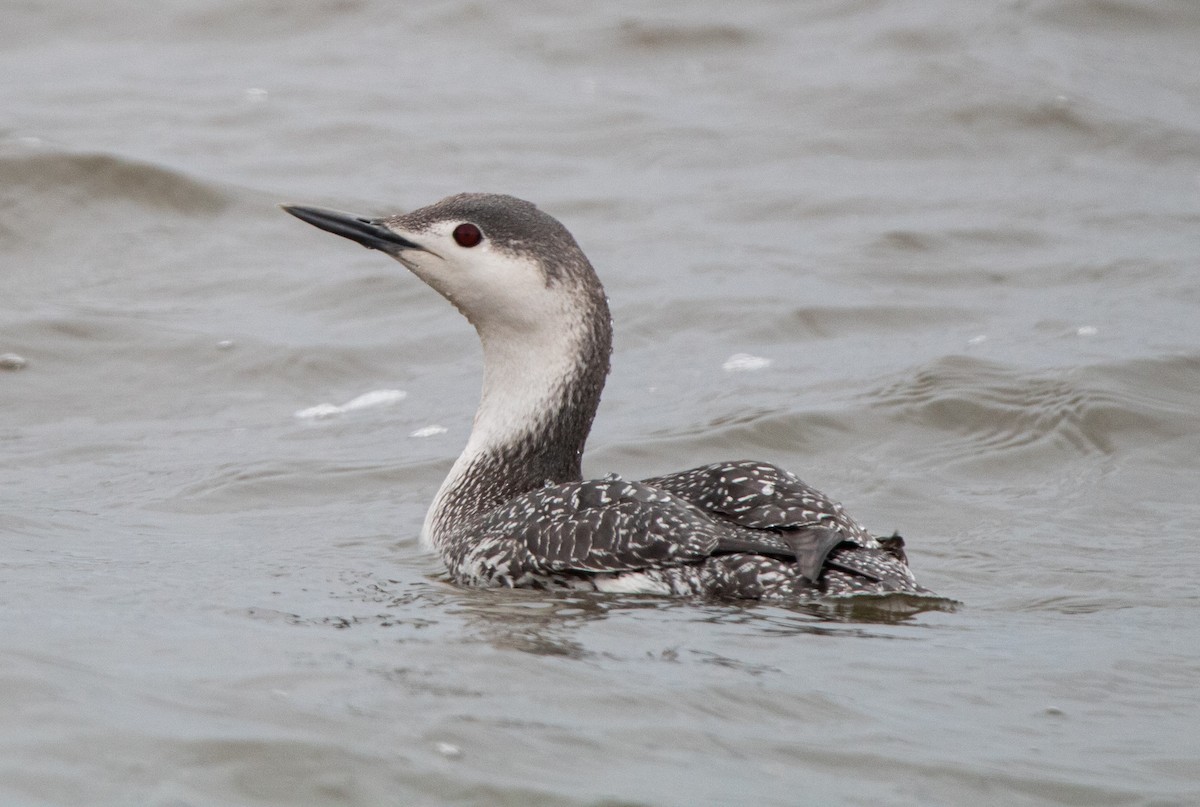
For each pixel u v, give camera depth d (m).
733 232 19.38
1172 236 19.25
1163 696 7.62
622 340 16.17
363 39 26.81
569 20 27.41
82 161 19.33
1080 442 13.24
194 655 7.45
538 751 6.54
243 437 13.68
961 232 19.30
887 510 11.88
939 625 8.66
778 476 9.33
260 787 6.07
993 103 23.56
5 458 12.96
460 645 7.86
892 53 25.62
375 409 14.50
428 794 6.12
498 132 22.78
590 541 9.07
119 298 16.98
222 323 16.36
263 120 22.80
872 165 21.94
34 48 26.25
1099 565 10.53
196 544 10.62
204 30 27.11
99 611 8.35
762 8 27.88
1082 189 21.08
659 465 12.89
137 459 13.01
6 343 15.52
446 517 10.56
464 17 27.53
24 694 6.66
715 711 7.11
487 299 10.49
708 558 8.86
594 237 19.19
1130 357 14.75
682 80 25.11
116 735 6.35
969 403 13.84
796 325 16.30
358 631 8.14
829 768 6.60
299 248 18.58
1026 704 7.44
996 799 6.41
